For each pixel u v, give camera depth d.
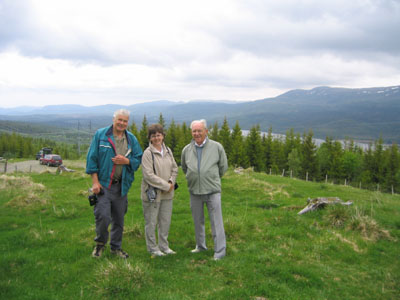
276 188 13.40
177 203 10.27
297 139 69.69
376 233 6.58
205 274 4.39
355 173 65.88
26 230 6.79
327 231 6.69
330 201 8.38
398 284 4.49
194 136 5.08
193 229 6.88
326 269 4.82
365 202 10.44
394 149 60.34
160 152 5.01
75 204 9.79
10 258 4.74
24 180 13.60
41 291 3.75
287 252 5.39
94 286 3.84
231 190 12.78
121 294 3.65
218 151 5.20
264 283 4.09
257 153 57.59
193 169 5.07
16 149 85.62
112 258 4.77
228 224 6.51
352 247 5.89
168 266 4.63
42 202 9.61
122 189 4.67
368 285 4.42
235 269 4.52
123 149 4.70
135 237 6.11
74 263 4.65
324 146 65.62
